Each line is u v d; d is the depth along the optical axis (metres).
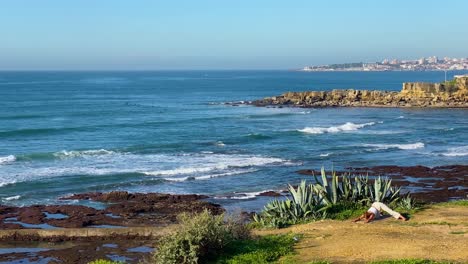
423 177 33.25
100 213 24.45
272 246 13.66
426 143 49.62
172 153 43.00
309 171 34.94
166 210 25.23
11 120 66.06
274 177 33.53
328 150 44.91
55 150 44.03
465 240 13.09
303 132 56.91
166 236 13.51
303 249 13.33
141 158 40.56
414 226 14.96
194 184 31.72
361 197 19.09
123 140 50.25
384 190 18.91
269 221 17.59
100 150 43.41
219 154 42.59
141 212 24.94
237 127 61.75
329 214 17.73
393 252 12.35
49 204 26.59
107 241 19.58
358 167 36.97
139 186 31.23
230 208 25.44
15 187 30.12
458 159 40.72
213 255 13.23
